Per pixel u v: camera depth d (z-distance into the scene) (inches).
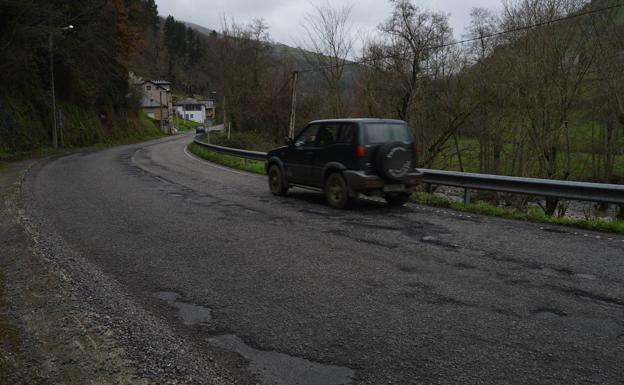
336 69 1030.4
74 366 127.2
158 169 738.8
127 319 159.5
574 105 805.9
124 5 2188.7
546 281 194.7
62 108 1499.8
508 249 246.2
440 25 876.0
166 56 5649.6
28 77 1240.8
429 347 137.6
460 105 812.6
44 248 248.5
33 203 395.2
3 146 1004.6
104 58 1878.7
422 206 391.2
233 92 1863.9
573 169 866.8
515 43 788.6
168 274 207.2
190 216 343.6
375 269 212.2
